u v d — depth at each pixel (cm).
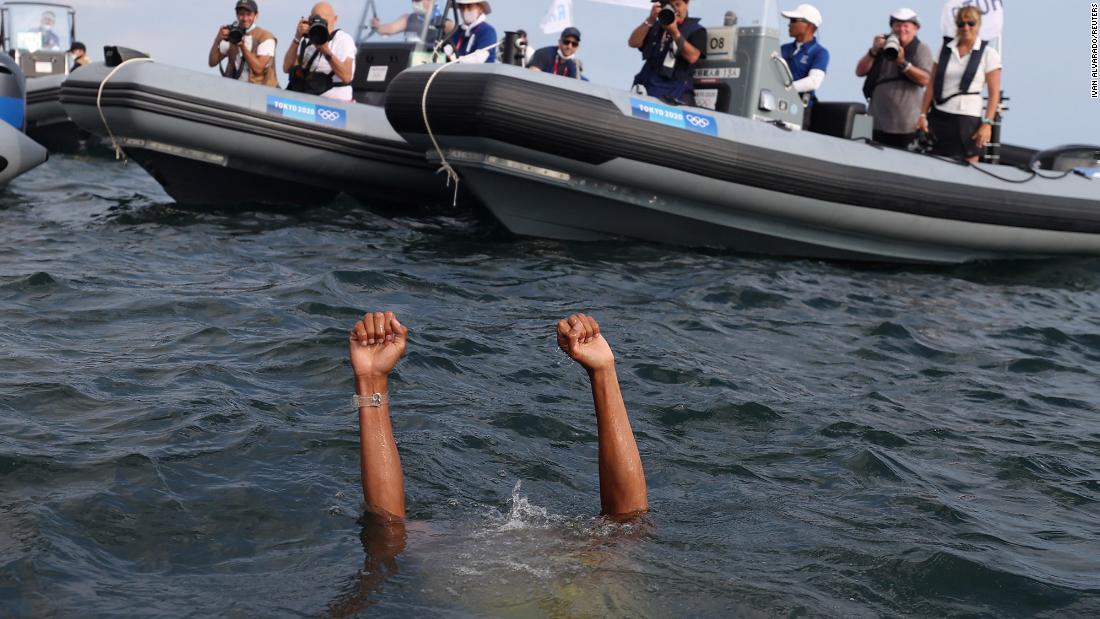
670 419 399
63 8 1596
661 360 478
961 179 844
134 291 552
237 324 495
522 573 248
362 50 1027
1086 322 683
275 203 920
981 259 883
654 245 800
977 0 869
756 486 331
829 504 318
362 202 951
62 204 922
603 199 774
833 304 654
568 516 291
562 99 738
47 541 258
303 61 958
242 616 229
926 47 867
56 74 1425
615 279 672
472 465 331
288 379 410
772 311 620
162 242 717
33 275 565
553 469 334
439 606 232
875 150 824
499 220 803
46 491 290
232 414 359
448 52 881
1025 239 873
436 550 261
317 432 347
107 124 856
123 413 357
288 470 315
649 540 274
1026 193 869
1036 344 596
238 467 316
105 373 403
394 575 247
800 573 264
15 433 331
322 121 895
